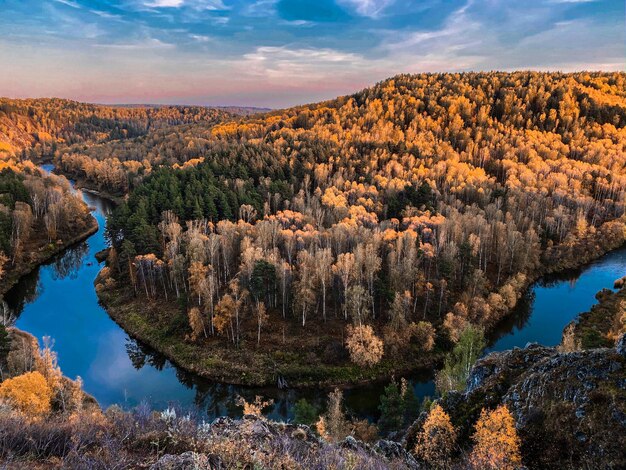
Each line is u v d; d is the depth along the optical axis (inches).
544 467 796.0
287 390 2294.5
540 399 895.1
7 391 1417.3
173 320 2812.5
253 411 1064.2
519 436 866.8
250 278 2938.0
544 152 6776.6
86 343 2763.3
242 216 4495.6
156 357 2628.0
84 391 2166.6
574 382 861.2
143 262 3284.9
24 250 4121.6
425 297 3041.3
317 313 2952.8
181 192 4813.0
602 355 869.2
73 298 3400.6
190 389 2301.9
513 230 3892.7
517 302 3331.7
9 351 2046.0
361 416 2097.7
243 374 2372.0
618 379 808.9
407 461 884.6
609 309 2893.7
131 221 3831.2
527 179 5634.8
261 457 522.3
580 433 784.3
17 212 4101.9
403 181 5541.3
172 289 3294.8
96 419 623.2
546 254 4001.0
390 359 2495.1
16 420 579.5
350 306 2792.8
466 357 2025.1
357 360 2402.8
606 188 5472.4
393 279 2965.1
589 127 7598.4
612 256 4360.2
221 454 515.5
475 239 3567.9
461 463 896.9
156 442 539.8
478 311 2864.2
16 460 482.9
